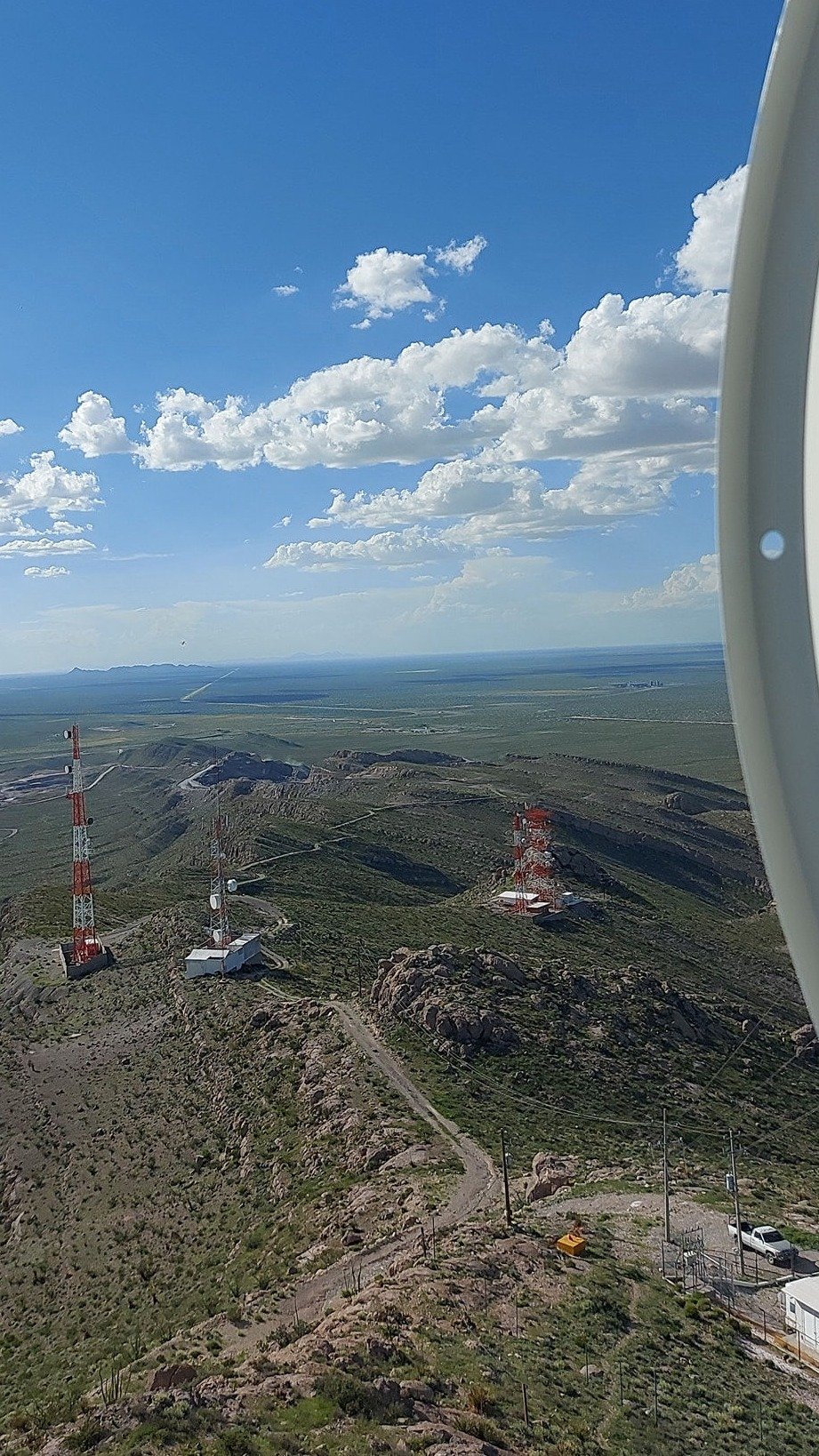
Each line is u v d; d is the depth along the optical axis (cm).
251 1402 1966
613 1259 3077
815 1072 6128
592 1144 4419
